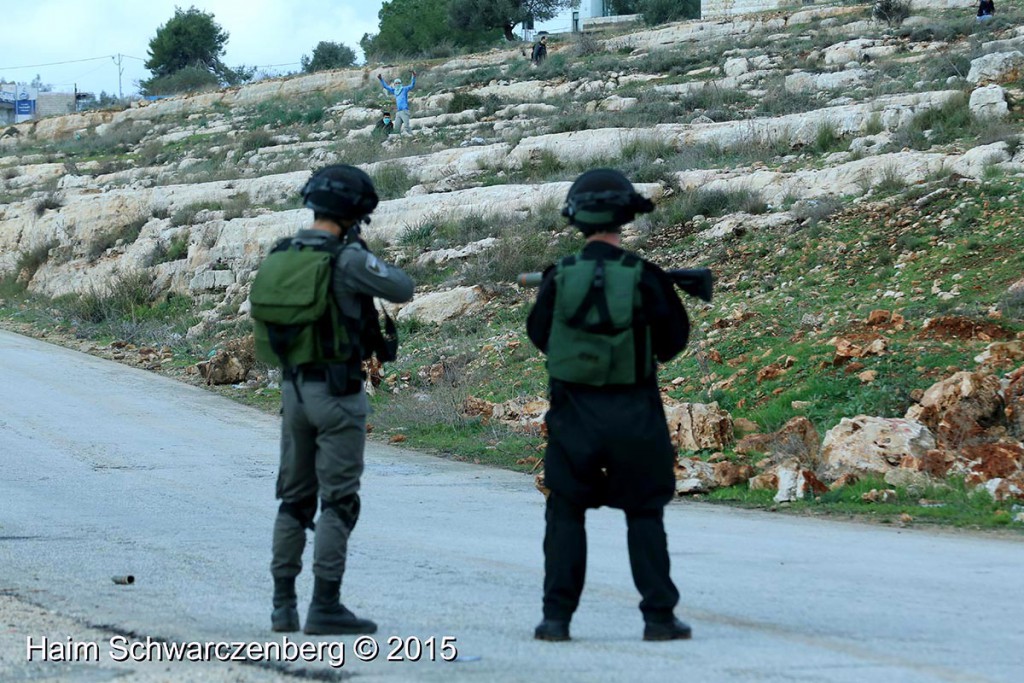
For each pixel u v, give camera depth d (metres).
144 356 39.28
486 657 8.39
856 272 29.58
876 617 9.64
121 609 10.55
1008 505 16.05
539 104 69.75
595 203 8.45
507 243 39.94
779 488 17.50
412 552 13.50
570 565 8.84
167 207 55.38
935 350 21.98
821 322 26.03
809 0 94.56
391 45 130.25
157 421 27.58
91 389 32.53
